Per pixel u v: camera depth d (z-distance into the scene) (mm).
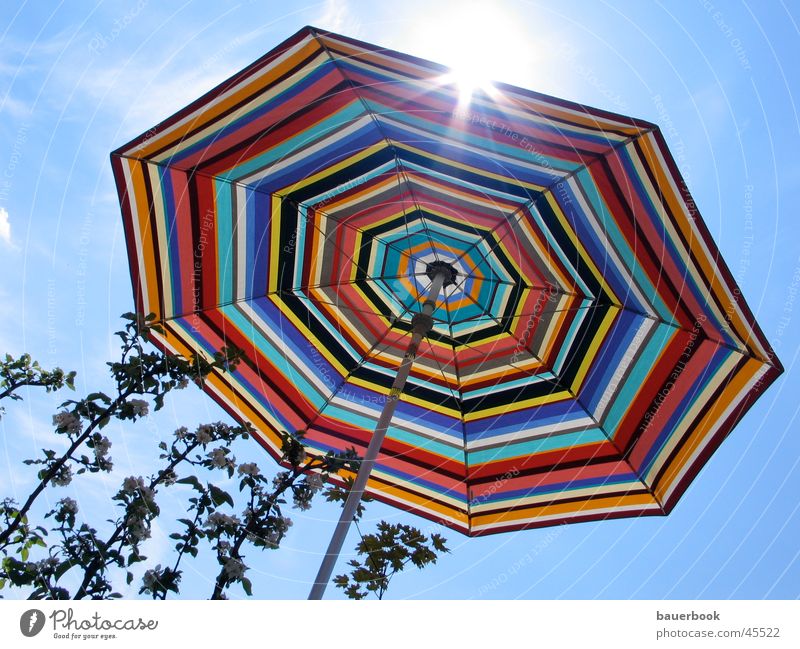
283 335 5578
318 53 3969
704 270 4234
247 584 3568
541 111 3902
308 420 5699
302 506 4121
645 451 5215
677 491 5027
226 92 4039
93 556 3396
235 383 5305
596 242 4727
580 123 3926
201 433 3916
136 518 3490
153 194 4605
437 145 4637
